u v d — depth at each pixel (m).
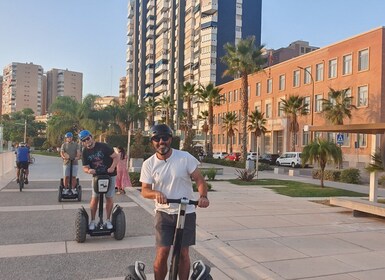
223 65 81.31
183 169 3.74
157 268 3.79
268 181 19.55
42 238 6.85
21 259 5.65
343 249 6.32
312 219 8.97
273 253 6.03
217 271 5.22
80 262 5.55
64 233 7.23
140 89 117.75
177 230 3.55
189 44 87.88
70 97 56.38
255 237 7.08
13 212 9.34
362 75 39.09
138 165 22.77
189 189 3.83
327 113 39.41
